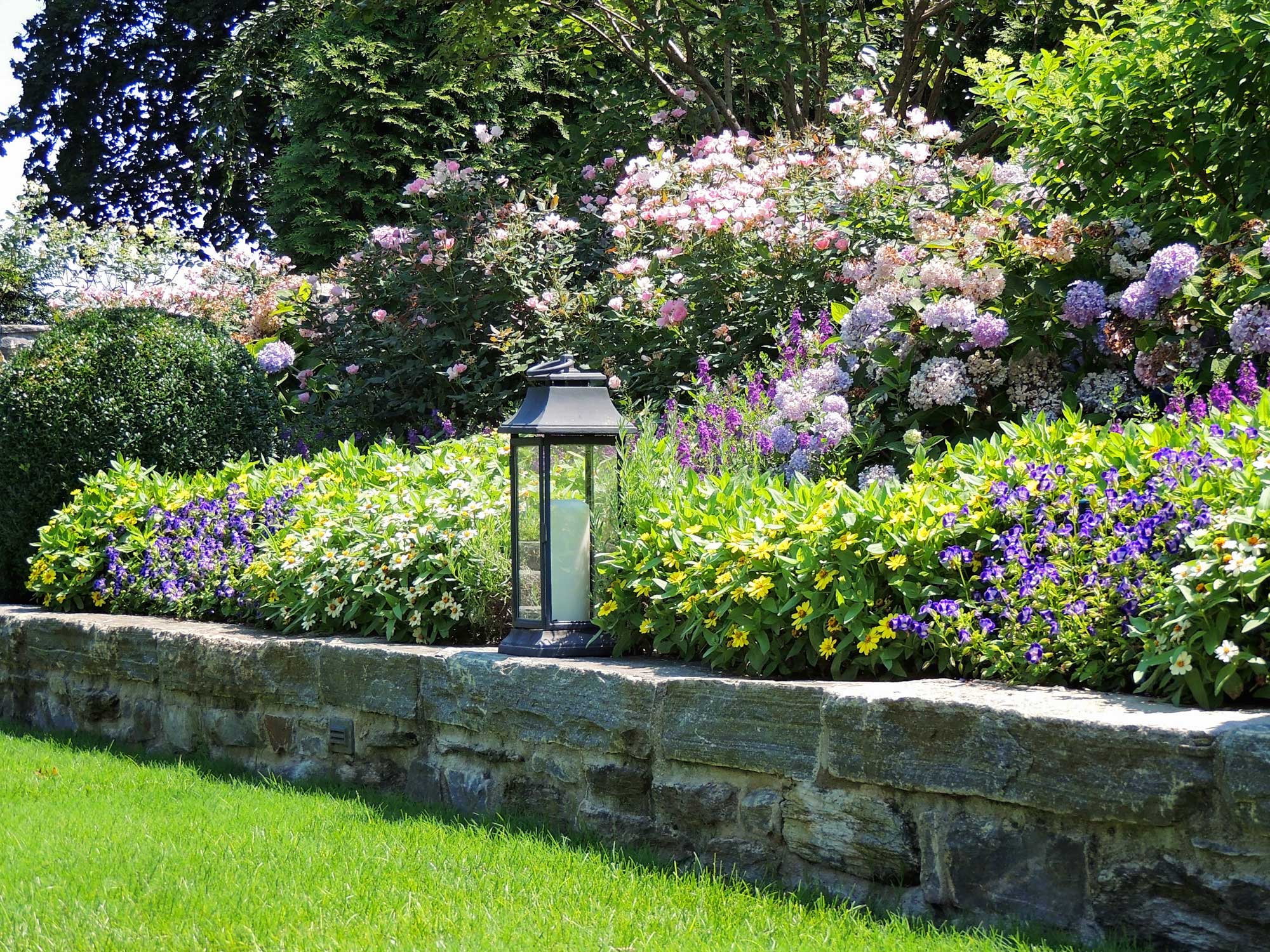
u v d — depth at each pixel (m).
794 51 10.84
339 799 4.45
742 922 2.92
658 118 10.82
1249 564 2.66
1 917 3.13
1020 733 2.72
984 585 3.36
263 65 15.39
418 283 8.62
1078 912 2.66
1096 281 5.27
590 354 7.56
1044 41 11.48
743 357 6.78
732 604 3.71
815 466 5.19
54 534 6.85
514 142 13.75
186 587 6.10
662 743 3.56
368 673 4.61
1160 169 5.58
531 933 2.88
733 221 7.05
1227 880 2.41
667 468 4.43
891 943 2.71
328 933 2.92
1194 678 2.74
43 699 6.52
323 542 5.30
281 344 9.20
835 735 3.10
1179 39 5.26
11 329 11.48
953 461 3.83
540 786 4.03
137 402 7.32
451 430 7.93
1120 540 3.15
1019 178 5.93
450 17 12.03
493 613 4.77
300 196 14.73
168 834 3.92
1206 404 4.27
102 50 19.77
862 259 6.49
